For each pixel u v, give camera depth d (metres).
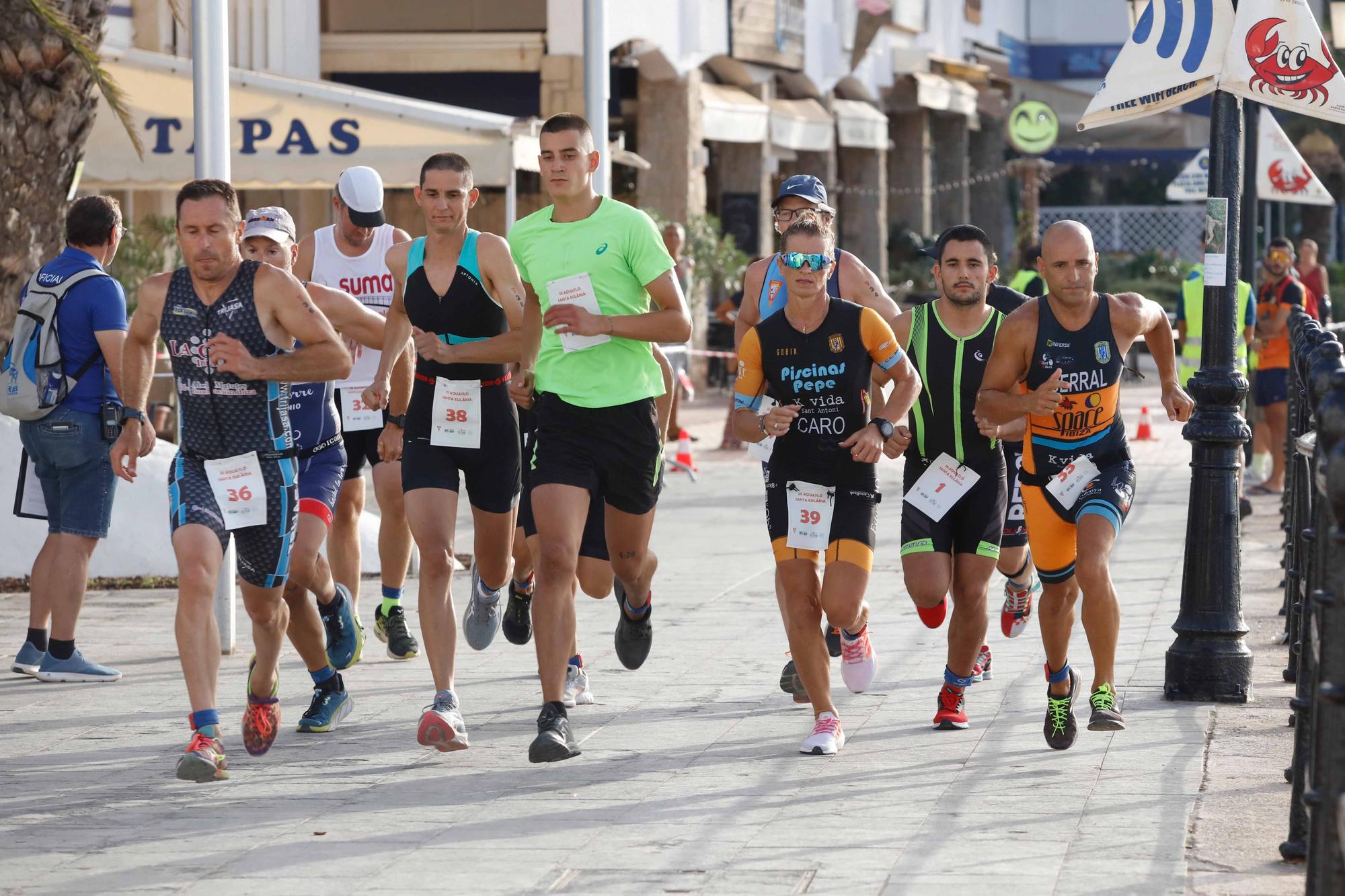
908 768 16.55
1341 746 9.55
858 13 86.88
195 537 15.77
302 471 18.84
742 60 75.44
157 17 52.09
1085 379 16.95
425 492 17.72
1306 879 10.77
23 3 27.11
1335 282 102.56
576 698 19.72
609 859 13.70
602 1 33.66
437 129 39.34
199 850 14.16
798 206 19.92
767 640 23.78
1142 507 38.28
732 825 14.61
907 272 94.00
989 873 13.11
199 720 15.78
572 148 16.88
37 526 29.17
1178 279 98.00
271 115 39.66
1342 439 9.09
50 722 19.17
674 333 16.86
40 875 13.52
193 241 15.73
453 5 62.59
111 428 21.30
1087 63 128.75
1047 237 16.86
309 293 18.22
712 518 37.78
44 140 28.09
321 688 18.66
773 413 16.56
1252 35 19.53
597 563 18.73
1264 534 34.91
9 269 28.09
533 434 17.44
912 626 24.61
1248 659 19.42
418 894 12.90
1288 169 46.28
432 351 17.67
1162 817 14.66
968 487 17.64
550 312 16.59
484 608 19.97
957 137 107.69
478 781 16.31
